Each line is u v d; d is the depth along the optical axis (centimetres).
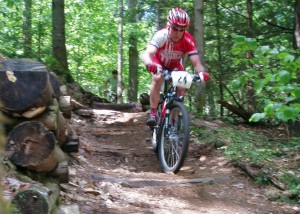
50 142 328
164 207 408
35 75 324
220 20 1230
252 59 332
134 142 678
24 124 323
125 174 510
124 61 2247
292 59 310
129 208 389
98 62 2184
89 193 403
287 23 1166
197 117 865
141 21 1633
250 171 521
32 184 293
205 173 536
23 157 322
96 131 709
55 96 416
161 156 569
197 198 449
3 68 328
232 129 754
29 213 263
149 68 514
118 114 822
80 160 520
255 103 1090
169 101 548
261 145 675
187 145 503
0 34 1023
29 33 1134
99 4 1844
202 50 946
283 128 915
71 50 1933
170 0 1262
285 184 499
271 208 438
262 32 1171
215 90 1218
